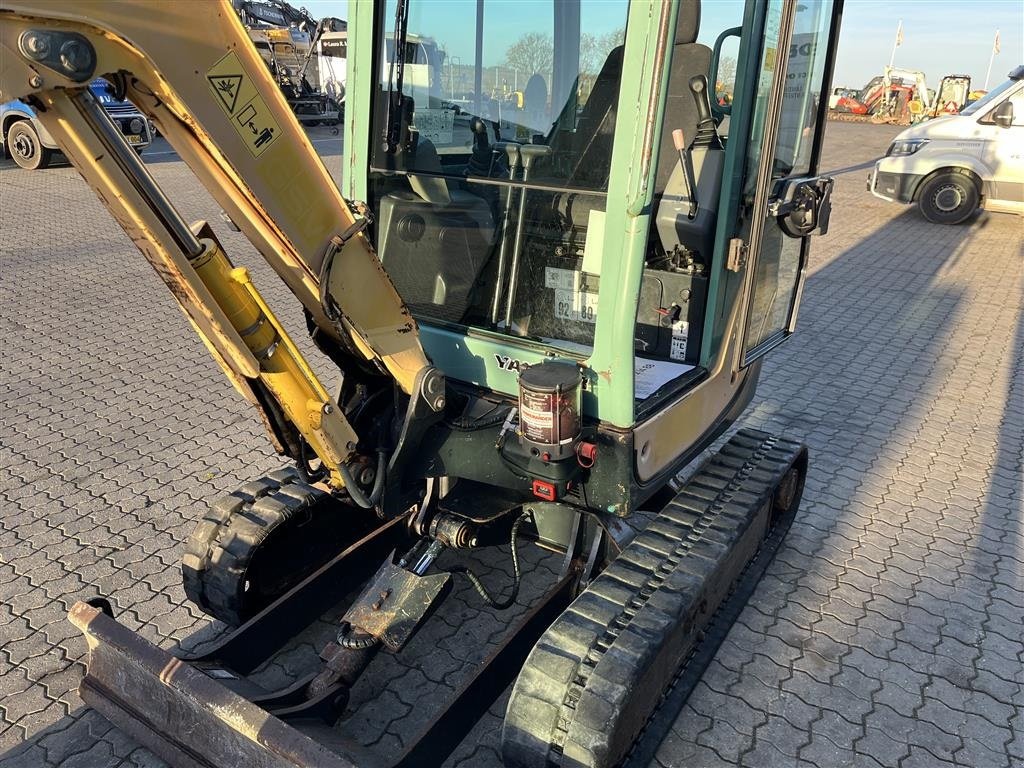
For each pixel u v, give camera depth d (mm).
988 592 3500
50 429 4754
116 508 3957
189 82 1729
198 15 1715
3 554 3574
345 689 2445
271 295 7449
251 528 2816
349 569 2998
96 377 5527
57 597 3311
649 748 2406
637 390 2744
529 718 2176
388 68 2688
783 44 2607
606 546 2812
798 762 2613
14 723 2689
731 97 3035
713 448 4695
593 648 2219
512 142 2553
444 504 2787
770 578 3566
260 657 2682
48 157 12938
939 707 2857
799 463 3664
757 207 2814
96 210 10383
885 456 4727
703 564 2557
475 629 3209
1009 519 4078
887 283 8594
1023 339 6855
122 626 2275
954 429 5105
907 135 11680
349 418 2578
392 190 2799
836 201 13383
